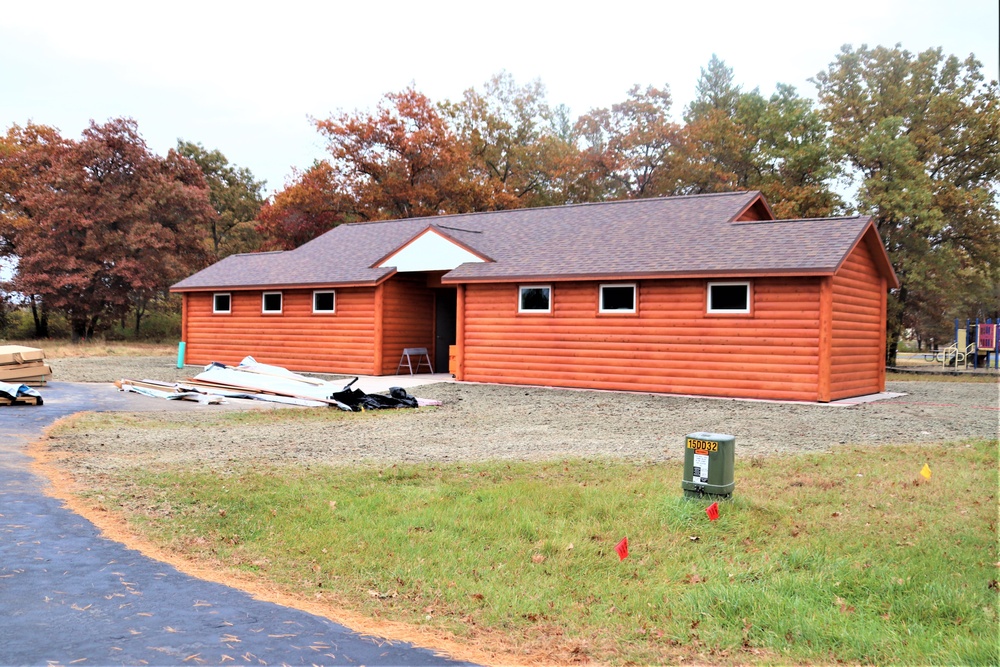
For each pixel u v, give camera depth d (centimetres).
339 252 2611
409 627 485
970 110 3438
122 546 622
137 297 4638
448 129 4834
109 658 414
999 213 3334
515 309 2044
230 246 5459
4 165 4466
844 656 438
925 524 664
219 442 1109
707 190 4516
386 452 1034
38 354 1842
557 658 444
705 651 450
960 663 421
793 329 1648
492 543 635
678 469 891
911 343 6650
